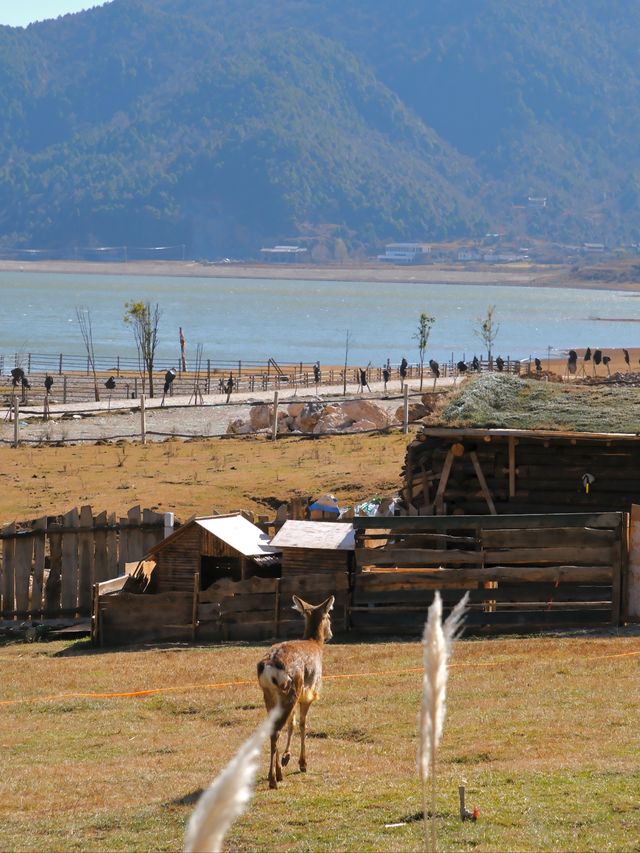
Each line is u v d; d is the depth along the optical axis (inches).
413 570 1978.3
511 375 2999.5
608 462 2368.4
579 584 1963.6
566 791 1056.8
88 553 2193.7
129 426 5167.3
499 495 2400.3
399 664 1700.3
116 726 1459.2
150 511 2185.0
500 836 941.8
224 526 2098.9
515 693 1486.2
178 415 5590.6
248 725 1429.6
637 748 1202.6
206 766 1236.5
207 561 2119.8
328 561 2004.2
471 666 1660.9
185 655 1863.9
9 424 5187.0
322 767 1201.4
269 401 6058.1
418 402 5757.9
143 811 1076.5
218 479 3538.4
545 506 2385.6
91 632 2047.2
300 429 4781.0
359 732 1342.3
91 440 4601.4
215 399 6333.7
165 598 2014.0
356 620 1964.8
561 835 939.3
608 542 1925.4
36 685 1710.1
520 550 1946.4
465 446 2405.3
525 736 1278.3
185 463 3902.6
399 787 1102.4
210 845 428.8
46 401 5620.1
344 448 4131.4
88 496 3294.8
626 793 1041.5
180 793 1133.7
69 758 1314.0
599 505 2375.7
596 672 1583.4
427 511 2415.1
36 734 1434.5
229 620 1993.1
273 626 1977.1
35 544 2204.7
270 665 1116.5
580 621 1924.2
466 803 1035.9
